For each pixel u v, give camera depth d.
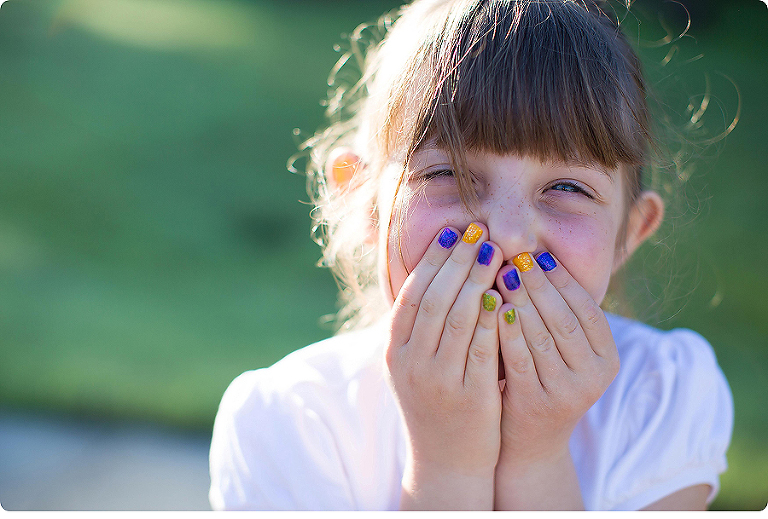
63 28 3.70
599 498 0.65
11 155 2.45
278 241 2.03
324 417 0.65
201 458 1.09
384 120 0.62
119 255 1.86
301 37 4.20
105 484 1.02
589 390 0.59
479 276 0.57
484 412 0.59
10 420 1.13
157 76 3.36
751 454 1.05
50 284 1.66
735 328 1.55
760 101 2.90
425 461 0.60
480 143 0.58
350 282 0.73
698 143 0.86
